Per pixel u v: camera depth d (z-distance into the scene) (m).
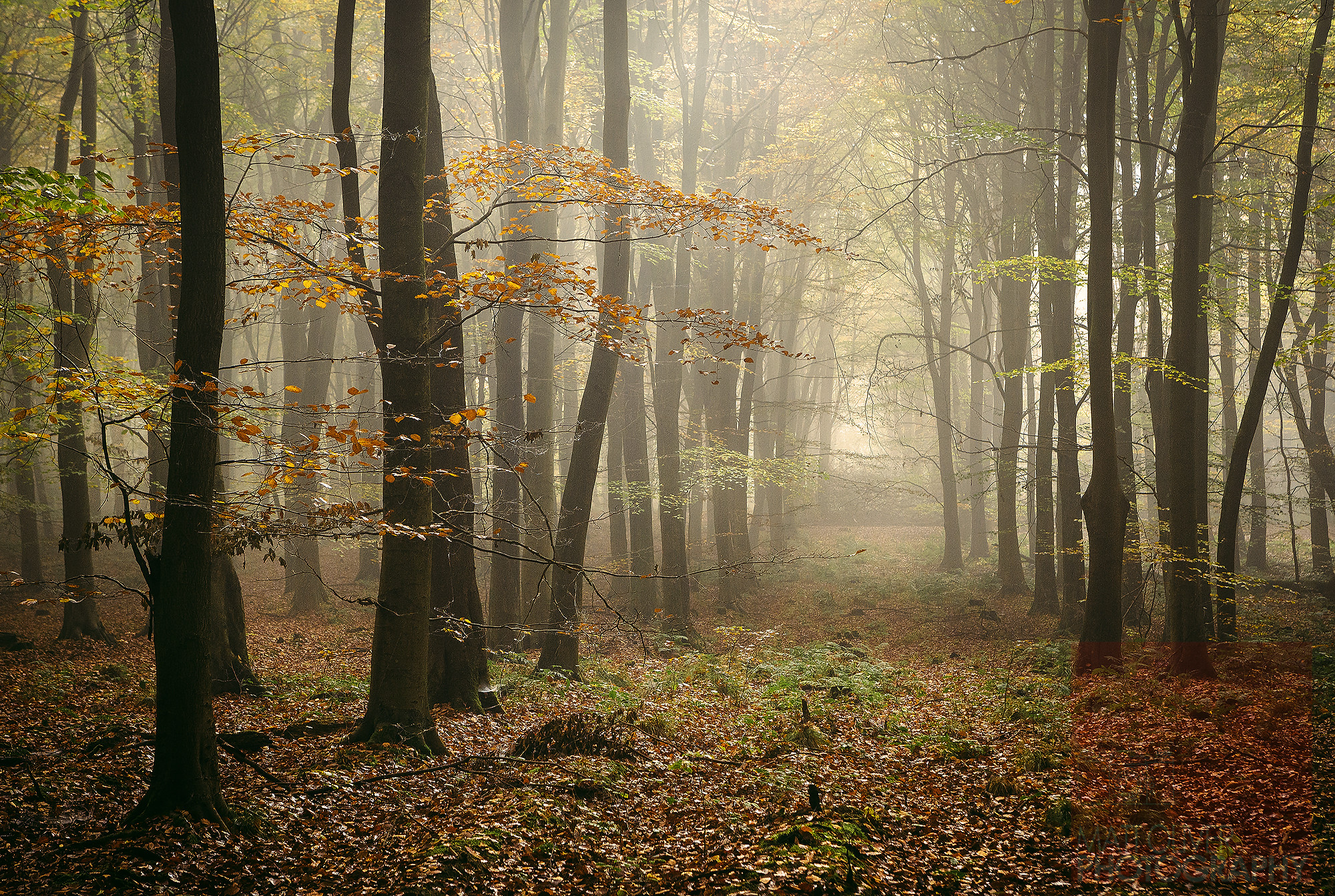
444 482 11.47
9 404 16.92
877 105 24.95
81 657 15.69
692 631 19.44
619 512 24.69
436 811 7.21
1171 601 13.20
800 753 9.35
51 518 30.41
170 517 6.32
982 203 24.77
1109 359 13.34
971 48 23.64
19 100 17.31
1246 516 27.58
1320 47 13.11
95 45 18.34
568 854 6.23
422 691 9.32
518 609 17.23
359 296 9.34
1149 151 16.61
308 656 16.56
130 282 9.52
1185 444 13.24
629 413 22.48
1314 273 13.77
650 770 8.72
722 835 6.62
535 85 20.75
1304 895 3.69
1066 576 18.52
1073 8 19.94
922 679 14.87
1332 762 6.04
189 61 6.30
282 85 25.73
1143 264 17.19
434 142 12.27
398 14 9.20
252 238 8.49
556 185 10.12
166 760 6.41
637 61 22.20
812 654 16.44
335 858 6.25
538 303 8.95
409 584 9.19
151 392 7.73
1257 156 21.84
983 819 6.96
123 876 5.42
